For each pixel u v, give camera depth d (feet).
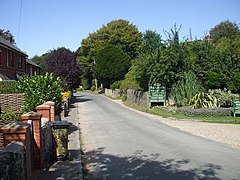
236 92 79.56
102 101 131.13
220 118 65.10
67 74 135.33
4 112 51.70
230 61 82.12
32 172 23.67
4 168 12.34
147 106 88.63
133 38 213.05
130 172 26.68
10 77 98.99
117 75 176.65
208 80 80.43
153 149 36.19
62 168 26.81
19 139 18.38
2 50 94.79
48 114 35.24
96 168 28.27
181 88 80.18
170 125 57.93
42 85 48.88
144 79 91.40
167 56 80.02
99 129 53.62
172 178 24.70
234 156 32.24
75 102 127.24
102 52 180.65
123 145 38.96
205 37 89.86
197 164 29.01
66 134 29.96
